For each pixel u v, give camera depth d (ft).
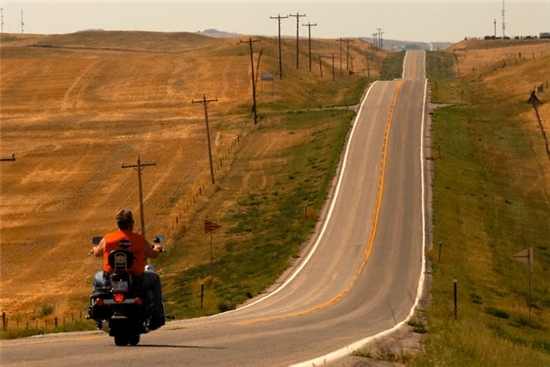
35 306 326.44
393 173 509.35
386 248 361.10
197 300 291.99
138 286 83.30
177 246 419.13
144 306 82.69
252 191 522.06
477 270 338.75
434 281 299.79
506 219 434.71
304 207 449.06
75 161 618.03
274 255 367.66
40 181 563.48
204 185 536.83
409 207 433.89
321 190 481.05
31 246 428.97
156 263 392.68
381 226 400.26
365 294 275.18
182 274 366.43
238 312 222.48
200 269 369.71
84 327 159.02
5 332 143.74
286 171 561.84
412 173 507.71
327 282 304.30
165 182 555.28
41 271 386.52
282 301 264.93
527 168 555.28
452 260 345.92
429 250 351.46
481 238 392.68
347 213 429.38
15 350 81.25
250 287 304.71
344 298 266.36
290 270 331.77
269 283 309.01
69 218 480.23
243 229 435.94
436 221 406.00
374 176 505.25
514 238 401.70
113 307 81.87
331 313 210.79
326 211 436.35
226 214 472.03
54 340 96.27
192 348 86.84
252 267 353.51
